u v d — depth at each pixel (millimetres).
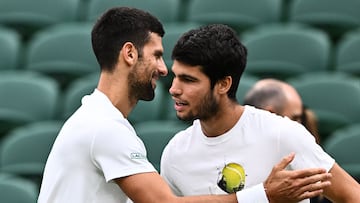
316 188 9570
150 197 9922
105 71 10461
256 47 20312
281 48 20266
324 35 20750
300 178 9547
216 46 10094
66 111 19156
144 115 18969
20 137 18188
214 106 10211
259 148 10219
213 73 10125
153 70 10477
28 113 19656
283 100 12945
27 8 22562
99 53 10477
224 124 10305
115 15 10461
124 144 10016
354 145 16844
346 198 10117
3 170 18016
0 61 21297
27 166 17938
